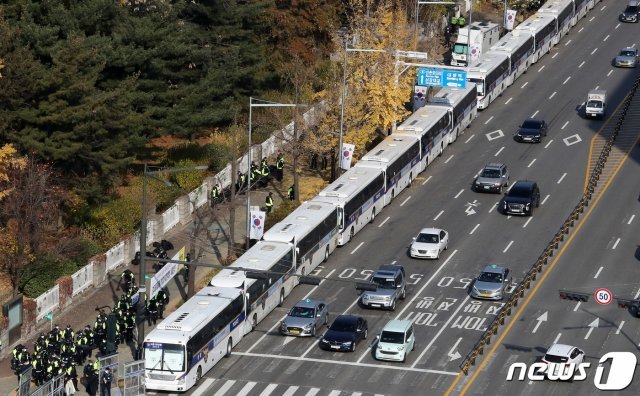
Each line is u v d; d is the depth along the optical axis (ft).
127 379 594.24
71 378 601.21
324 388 613.11
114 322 617.21
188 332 614.75
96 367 601.21
